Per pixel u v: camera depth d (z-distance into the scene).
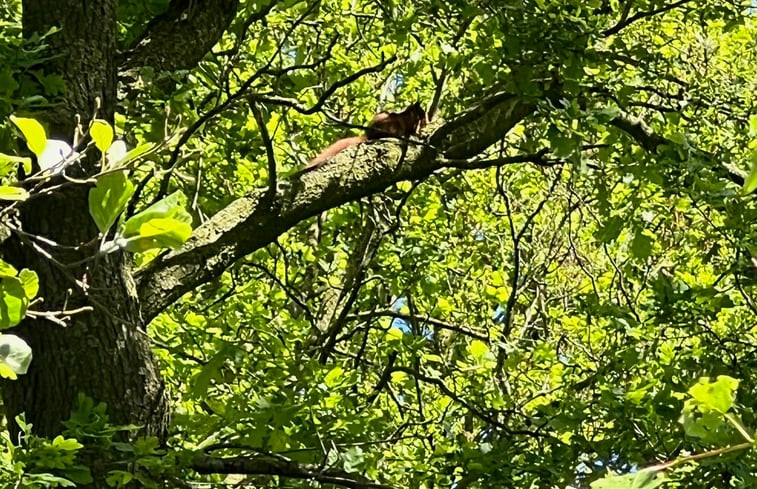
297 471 4.23
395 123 6.66
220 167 6.67
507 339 7.12
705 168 4.82
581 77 4.57
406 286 7.52
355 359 6.71
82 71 4.08
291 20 6.59
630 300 6.82
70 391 3.81
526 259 9.80
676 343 6.20
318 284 9.10
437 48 6.20
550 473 4.53
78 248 2.11
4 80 3.52
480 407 5.88
